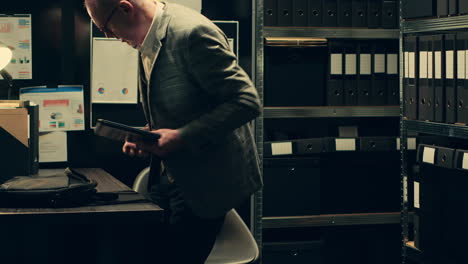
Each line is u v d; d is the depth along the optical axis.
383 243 3.18
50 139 2.90
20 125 2.19
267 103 3.04
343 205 3.17
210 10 3.07
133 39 1.74
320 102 3.11
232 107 1.65
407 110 2.97
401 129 3.04
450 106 2.64
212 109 1.73
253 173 1.85
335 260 3.15
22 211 1.61
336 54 3.08
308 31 3.02
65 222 1.61
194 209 1.77
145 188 2.36
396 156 3.22
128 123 2.99
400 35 3.05
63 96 2.90
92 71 2.94
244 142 1.82
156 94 1.72
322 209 3.15
